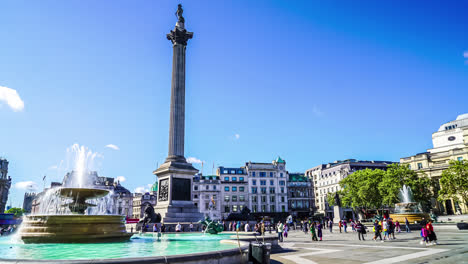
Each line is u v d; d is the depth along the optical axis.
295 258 16.33
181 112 46.41
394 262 13.93
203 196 107.50
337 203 62.31
